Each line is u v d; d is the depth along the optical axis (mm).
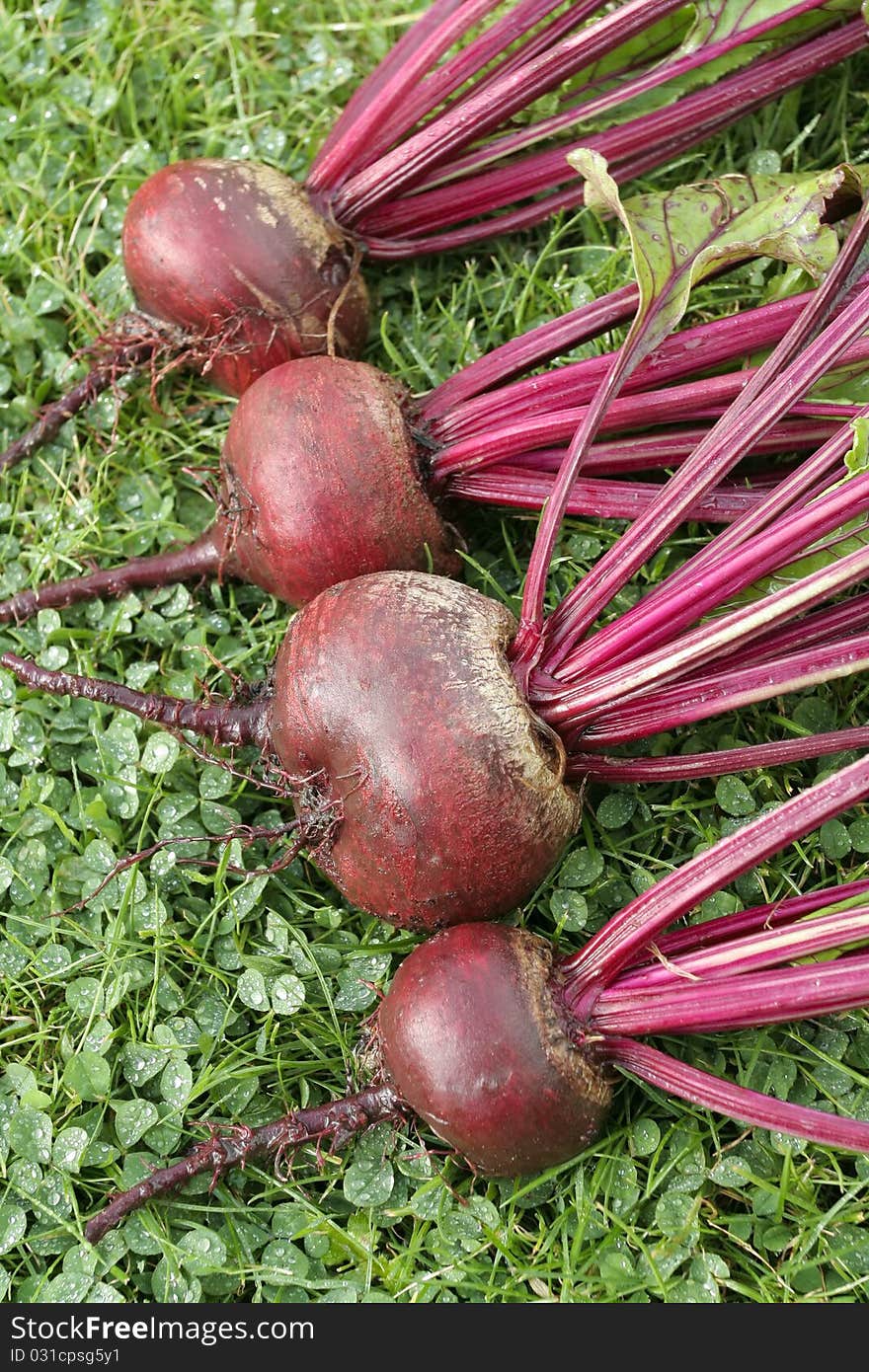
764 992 350
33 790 433
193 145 532
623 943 361
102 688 412
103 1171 392
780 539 361
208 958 419
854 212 430
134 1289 380
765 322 418
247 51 542
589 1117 360
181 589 462
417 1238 377
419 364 487
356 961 412
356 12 543
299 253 438
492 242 510
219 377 466
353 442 402
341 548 407
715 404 420
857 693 441
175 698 436
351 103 470
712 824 429
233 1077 399
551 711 375
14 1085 399
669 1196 378
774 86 470
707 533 458
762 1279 373
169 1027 405
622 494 417
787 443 421
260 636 461
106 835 429
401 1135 390
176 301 445
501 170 472
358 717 362
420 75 444
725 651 365
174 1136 389
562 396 417
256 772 438
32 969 414
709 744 436
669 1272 371
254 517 414
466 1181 385
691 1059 397
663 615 371
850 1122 344
